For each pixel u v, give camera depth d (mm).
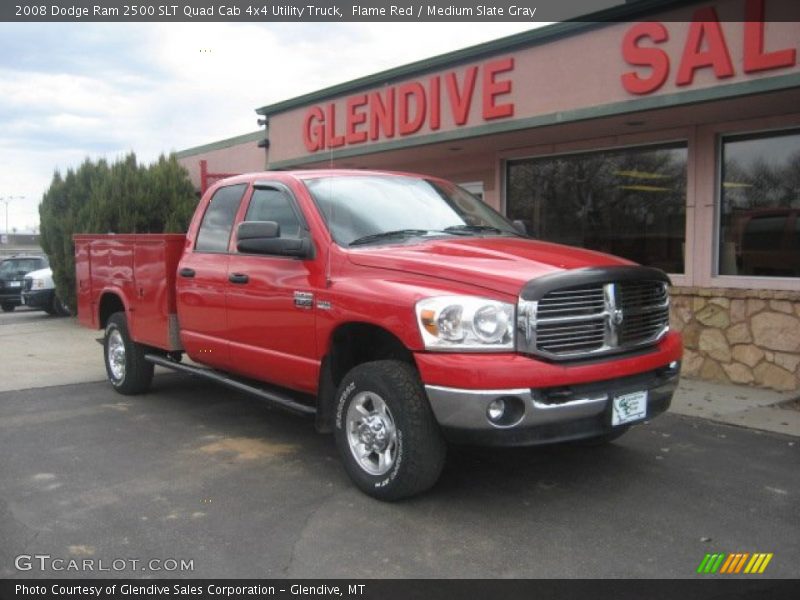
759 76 6250
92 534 3973
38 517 4211
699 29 6598
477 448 5387
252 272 5375
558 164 9500
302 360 4945
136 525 4086
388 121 9828
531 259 4273
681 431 5887
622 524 4043
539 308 3904
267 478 4852
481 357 3871
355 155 10508
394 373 4234
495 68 8391
